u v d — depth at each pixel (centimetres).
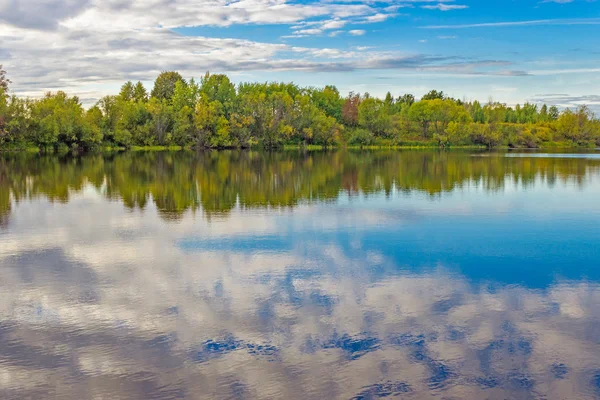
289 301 1431
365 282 1602
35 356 1116
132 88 15400
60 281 1614
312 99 15862
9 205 3078
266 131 12019
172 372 1045
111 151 10612
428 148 14050
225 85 12425
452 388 987
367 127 14650
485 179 4672
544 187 4028
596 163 7006
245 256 1898
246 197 3416
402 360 1090
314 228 2389
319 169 5847
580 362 1086
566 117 17388
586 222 2555
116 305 1405
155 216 2698
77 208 2961
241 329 1244
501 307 1394
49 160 7281
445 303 1422
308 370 1049
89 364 1081
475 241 2150
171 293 1498
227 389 984
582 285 1588
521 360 1093
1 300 1448
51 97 10900
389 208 2964
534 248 2039
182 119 11262
